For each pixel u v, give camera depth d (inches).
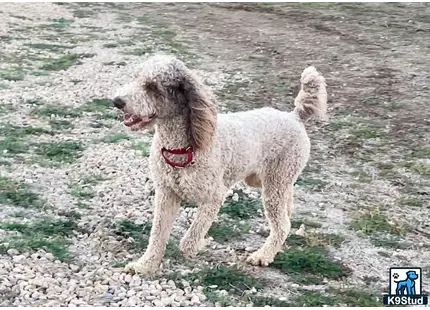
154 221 86.0
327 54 230.8
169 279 85.0
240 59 220.8
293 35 261.3
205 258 92.3
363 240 101.0
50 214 101.7
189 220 103.0
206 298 81.2
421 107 171.8
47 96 165.8
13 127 140.6
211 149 82.8
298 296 83.8
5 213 101.0
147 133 142.2
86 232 97.3
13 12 282.0
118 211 104.0
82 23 268.7
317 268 91.1
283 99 176.4
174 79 80.7
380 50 237.5
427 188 122.7
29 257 88.0
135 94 79.4
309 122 156.3
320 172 128.2
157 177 84.5
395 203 115.8
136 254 91.7
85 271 85.7
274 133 91.7
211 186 83.9
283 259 92.6
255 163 90.4
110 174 118.7
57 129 141.6
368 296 84.9
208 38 251.9
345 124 156.3
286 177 93.1
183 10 308.3
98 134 140.2
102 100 164.7
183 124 81.3
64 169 120.0
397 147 143.4
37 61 202.8
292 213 107.7
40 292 79.9
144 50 225.6
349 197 117.3
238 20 289.0
